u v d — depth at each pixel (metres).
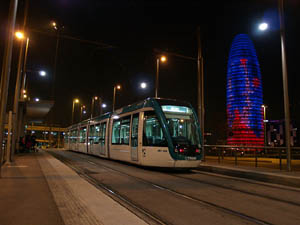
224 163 19.22
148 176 12.77
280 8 14.70
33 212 6.00
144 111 15.67
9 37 11.49
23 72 25.73
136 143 15.83
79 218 5.59
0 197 7.37
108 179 11.52
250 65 154.12
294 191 9.64
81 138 30.64
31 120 46.16
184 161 14.05
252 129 145.25
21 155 24.00
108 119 21.53
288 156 13.58
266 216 6.39
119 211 6.12
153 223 5.72
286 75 14.12
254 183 11.41
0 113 10.95
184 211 6.68
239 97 150.50
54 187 8.74
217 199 8.09
